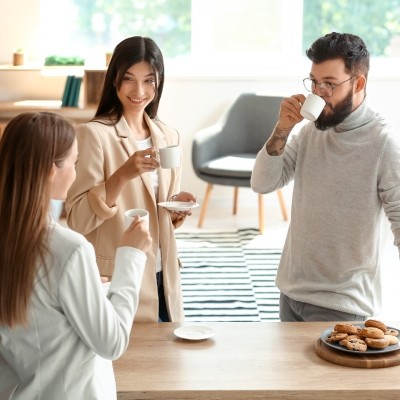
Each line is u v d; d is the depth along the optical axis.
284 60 7.78
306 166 3.17
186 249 6.57
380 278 3.22
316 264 3.16
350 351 2.76
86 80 7.28
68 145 2.14
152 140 3.28
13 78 7.52
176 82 7.63
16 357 2.18
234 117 7.36
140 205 3.18
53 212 2.23
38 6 7.40
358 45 2.96
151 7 7.71
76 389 2.17
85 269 2.12
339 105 2.99
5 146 2.11
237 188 7.58
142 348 2.91
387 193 2.99
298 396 2.57
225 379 2.65
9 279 2.09
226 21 7.75
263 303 5.43
